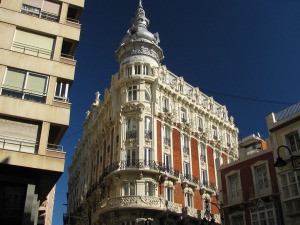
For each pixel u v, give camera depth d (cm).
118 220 3416
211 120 5122
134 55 4406
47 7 2906
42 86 2575
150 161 3781
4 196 2291
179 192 3950
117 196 3591
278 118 3062
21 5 2798
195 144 4578
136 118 3997
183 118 4584
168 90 4406
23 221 2183
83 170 5681
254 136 3994
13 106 2417
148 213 3431
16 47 2642
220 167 3362
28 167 2312
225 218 3116
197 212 3888
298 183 2639
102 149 4612
